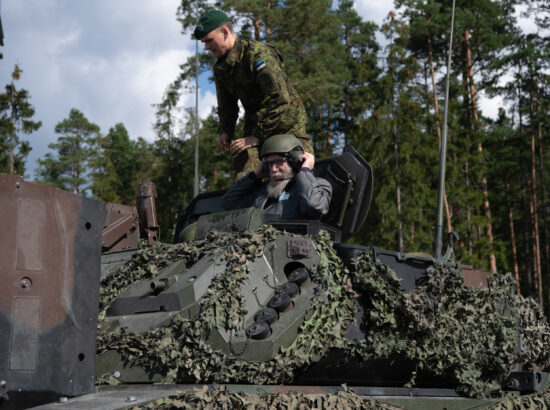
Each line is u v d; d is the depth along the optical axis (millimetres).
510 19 44500
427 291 4938
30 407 3102
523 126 52812
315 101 39938
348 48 56062
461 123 42844
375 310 4527
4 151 48125
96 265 3484
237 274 4137
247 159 6172
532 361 6449
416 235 36094
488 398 5121
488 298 5473
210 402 3320
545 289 52375
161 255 4645
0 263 3092
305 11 38688
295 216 5238
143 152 68125
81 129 85688
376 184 37312
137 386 3648
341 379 4547
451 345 4965
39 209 3260
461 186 40312
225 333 3939
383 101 39781
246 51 5895
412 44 43219
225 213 4840
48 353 3184
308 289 4289
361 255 4590
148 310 4180
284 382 4078
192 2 37469
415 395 4602
